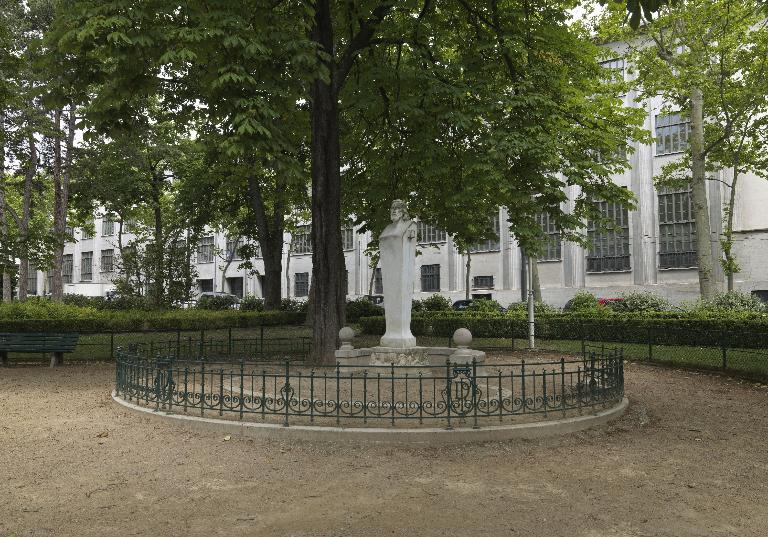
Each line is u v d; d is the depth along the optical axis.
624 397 9.23
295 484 5.33
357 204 17.47
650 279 32.31
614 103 16.78
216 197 29.27
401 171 15.55
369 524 4.40
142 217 39.78
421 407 6.85
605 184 14.60
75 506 4.79
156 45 9.34
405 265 11.13
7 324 16.91
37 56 11.11
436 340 19.94
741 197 29.84
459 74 13.20
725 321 15.78
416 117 13.23
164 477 5.52
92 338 18.75
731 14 19.44
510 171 13.12
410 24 13.24
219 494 5.08
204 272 53.78
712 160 22.66
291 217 31.72
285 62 10.12
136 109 12.06
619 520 4.52
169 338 19.48
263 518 4.54
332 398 8.32
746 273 29.45
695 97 20.80
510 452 6.34
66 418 8.00
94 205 34.22
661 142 32.19
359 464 5.89
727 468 5.95
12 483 5.36
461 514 4.61
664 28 22.23
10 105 21.81
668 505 4.86
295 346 17.52
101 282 56.94
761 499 5.03
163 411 7.86
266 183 27.86
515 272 37.38
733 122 20.77
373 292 43.81
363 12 13.42
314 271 12.97
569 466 5.92
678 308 20.69
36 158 27.16
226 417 7.36
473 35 14.82
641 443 6.90
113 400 9.07
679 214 31.77
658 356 15.27
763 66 19.22
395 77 13.09
